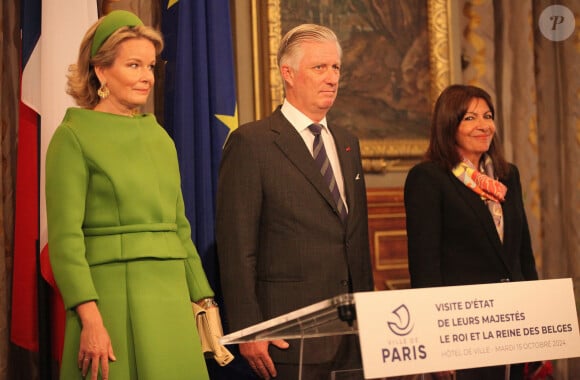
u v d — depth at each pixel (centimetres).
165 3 358
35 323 307
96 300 233
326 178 290
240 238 276
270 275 280
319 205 283
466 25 466
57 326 308
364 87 427
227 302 275
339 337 220
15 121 343
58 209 236
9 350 326
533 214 468
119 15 258
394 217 429
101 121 248
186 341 245
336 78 295
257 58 397
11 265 332
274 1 400
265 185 282
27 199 309
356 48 427
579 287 474
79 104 260
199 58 345
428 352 185
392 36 436
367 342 179
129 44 254
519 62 471
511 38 473
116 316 238
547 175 486
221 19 351
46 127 306
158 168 255
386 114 432
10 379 327
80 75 257
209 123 345
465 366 189
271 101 395
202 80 344
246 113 396
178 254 252
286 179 282
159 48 266
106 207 243
